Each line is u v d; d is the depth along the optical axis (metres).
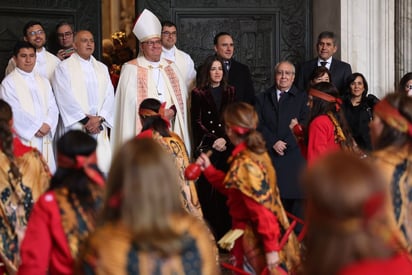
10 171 9.75
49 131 14.45
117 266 5.19
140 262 5.20
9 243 9.87
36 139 14.34
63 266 6.71
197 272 5.30
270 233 9.01
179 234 5.27
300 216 14.56
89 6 17.34
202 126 14.85
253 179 8.98
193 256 5.31
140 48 15.75
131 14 20.58
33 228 6.73
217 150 14.62
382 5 17.14
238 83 15.50
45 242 6.70
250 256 9.35
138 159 5.21
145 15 15.36
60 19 17.05
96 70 15.18
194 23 17.73
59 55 16.03
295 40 18.03
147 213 5.16
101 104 15.10
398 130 7.53
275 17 17.95
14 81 14.27
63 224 6.67
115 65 19.59
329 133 11.45
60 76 14.80
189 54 17.73
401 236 7.12
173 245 5.19
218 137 14.76
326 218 4.47
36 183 10.04
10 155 9.71
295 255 9.41
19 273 6.79
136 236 5.19
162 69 15.46
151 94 15.21
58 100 14.77
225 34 15.65
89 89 14.95
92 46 15.08
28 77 14.41
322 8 17.73
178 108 15.32
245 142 9.28
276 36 17.95
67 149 6.68
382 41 17.22
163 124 11.65
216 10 17.75
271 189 9.17
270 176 9.22
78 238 6.66
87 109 14.86
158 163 5.22
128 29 20.48
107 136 15.12
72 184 6.70
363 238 4.41
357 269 4.35
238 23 17.88
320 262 4.46
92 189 6.73
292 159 14.62
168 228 5.21
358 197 4.36
